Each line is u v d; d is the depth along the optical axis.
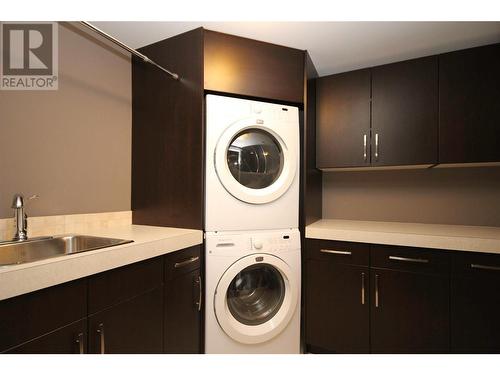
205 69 1.76
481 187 2.17
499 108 1.81
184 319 1.59
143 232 1.66
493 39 1.85
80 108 1.76
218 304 1.69
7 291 0.84
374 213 2.50
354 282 1.91
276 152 1.95
